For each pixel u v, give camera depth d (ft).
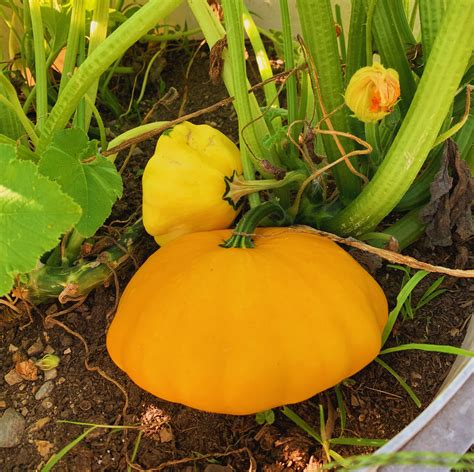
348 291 1.35
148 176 1.57
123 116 2.27
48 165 1.33
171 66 2.45
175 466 1.42
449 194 1.57
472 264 1.67
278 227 1.57
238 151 1.63
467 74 1.53
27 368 1.59
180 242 1.48
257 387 1.26
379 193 1.44
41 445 1.48
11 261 1.06
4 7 2.30
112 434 1.48
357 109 1.19
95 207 1.36
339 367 1.29
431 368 1.49
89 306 1.71
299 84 1.83
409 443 1.01
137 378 1.33
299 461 1.39
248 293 1.30
